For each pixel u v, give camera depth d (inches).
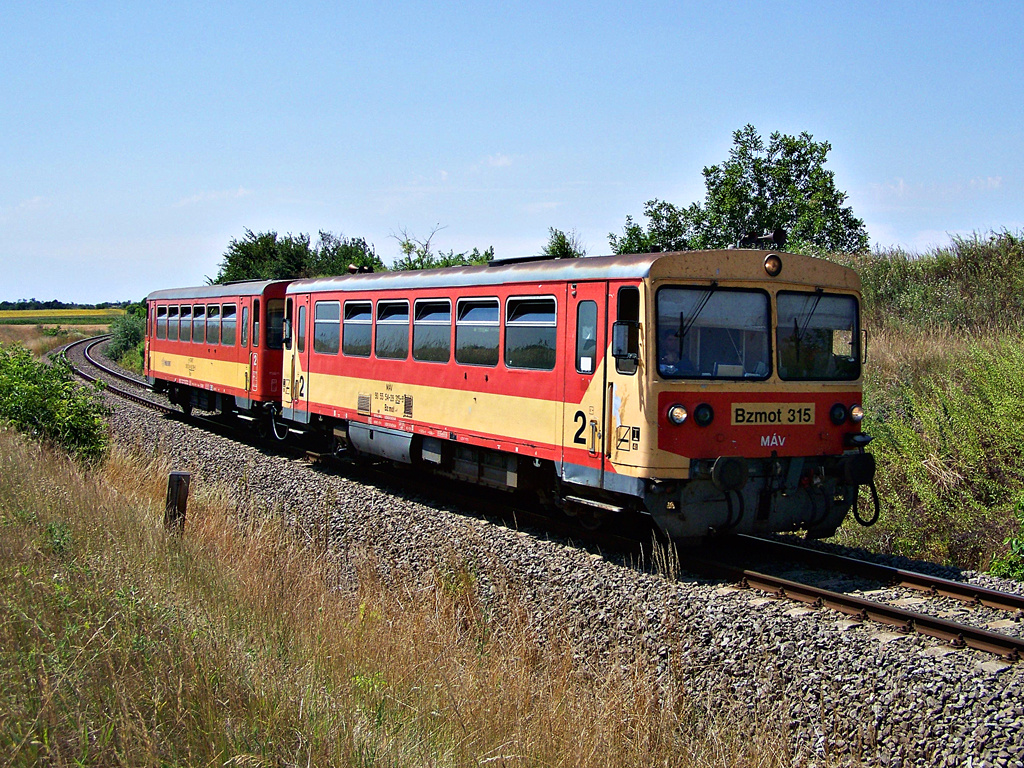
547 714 209.2
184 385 778.2
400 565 338.6
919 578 289.3
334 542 374.6
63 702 160.6
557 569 312.5
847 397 345.1
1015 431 403.5
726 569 301.4
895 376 537.0
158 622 208.1
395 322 468.1
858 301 352.5
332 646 230.8
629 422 315.6
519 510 394.6
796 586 278.8
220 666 188.2
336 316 528.1
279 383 621.6
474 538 351.9
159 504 395.9
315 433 637.3
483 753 186.1
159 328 844.6
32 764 144.2
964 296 689.6
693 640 251.0
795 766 199.5
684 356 314.8
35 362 596.1
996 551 358.3
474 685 222.2
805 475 337.7
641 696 224.2
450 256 1054.4
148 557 279.1
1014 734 185.0
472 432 406.0
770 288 330.6
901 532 395.9
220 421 792.3
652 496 311.9
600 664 253.0
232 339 662.5
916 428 458.3
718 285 320.5
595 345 333.1
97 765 148.4
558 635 270.4
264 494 451.2
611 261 330.0
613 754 198.8
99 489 378.9
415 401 449.7
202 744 159.8
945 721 195.0
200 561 294.4
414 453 461.1
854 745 199.0
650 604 274.2
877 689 210.5
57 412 522.9
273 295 614.9
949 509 396.8
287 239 1555.1
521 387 373.7
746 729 214.5
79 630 195.3
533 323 366.6
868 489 429.4
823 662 225.6
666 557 311.0
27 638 190.7
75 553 264.4
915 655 221.6
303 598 274.4
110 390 936.3
